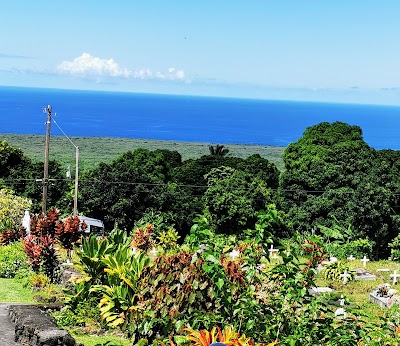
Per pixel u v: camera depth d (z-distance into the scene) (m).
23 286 16.73
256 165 53.25
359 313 8.55
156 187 42.12
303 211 40.00
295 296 8.20
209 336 7.09
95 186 41.88
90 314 13.23
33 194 45.59
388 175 43.16
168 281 8.74
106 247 14.83
